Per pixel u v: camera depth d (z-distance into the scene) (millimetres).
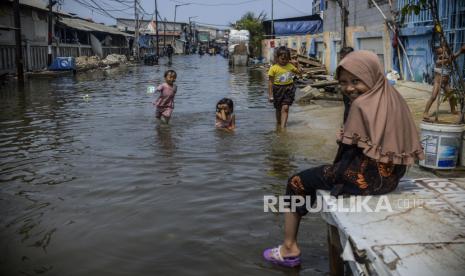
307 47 33719
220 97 15719
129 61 51094
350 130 3125
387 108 3100
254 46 53219
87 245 3941
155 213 4629
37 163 6613
